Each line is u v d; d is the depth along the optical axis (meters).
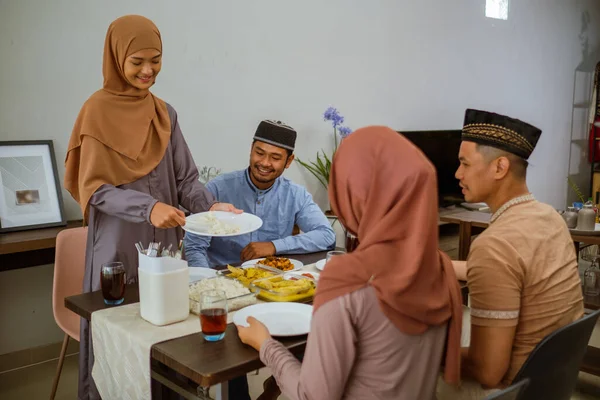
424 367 1.15
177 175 2.21
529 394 1.33
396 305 1.07
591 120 6.81
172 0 3.33
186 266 1.54
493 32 5.62
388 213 1.10
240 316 1.52
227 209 2.08
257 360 1.29
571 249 1.51
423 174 1.08
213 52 3.55
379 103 4.63
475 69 5.48
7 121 2.81
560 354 1.36
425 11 4.90
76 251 2.36
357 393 1.13
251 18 3.71
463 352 1.53
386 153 1.10
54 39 2.92
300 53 4.02
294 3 3.94
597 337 3.38
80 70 3.03
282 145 2.41
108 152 1.92
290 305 1.60
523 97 6.10
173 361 1.29
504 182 1.51
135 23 1.89
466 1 5.29
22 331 3.01
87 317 1.63
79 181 1.92
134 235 2.00
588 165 7.09
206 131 3.58
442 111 5.21
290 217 2.61
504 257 1.40
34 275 3.03
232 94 3.68
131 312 1.61
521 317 1.45
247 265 2.03
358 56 4.41
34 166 2.82
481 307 1.41
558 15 6.39
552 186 6.67
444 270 1.21
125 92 1.97
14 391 2.72
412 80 4.88
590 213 3.33
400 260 1.09
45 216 2.82
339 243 3.79
